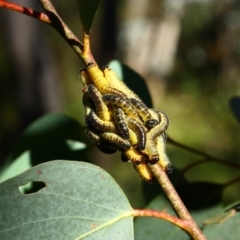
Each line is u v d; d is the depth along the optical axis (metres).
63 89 1.92
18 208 0.32
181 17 2.11
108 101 0.33
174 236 0.43
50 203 0.33
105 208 0.33
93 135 0.34
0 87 1.66
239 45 1.83
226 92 1.74
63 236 0.32
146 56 2.39
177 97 1.91
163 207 0.44
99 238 0.32
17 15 1.47
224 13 1.87
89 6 0.34
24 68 1.47
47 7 0.35
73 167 0.33
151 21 2.42
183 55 2.03
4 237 0.32
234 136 1.64
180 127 1.74
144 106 0.33
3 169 0.48
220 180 1.43
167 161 0.33
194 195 0.45
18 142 0.49
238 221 0.40
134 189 1.43
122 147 0.32
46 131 0.49
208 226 0.41
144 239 0.43
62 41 2.00
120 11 2.42
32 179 0.33
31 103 1.47
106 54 1.62
